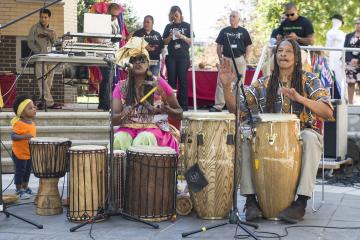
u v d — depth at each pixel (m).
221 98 8.98
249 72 9.66
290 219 4.51
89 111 8.30
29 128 5.56
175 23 8.85
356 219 4.69
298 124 4.51
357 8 21.08
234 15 8.75
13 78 9.90
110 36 7.76
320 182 6.64
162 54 9.78
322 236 4.16
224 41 8.73
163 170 4.58
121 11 9.23
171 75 8.84
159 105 5.17
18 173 5.63
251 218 4.60
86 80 9.85
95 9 9.09
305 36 7.92
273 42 7.76
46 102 8.73
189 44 8.83
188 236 4.17
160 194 4.59
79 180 4.58
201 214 4.71
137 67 5.04
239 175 4.67
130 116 5.16
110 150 4.53
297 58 4.78
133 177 4.59
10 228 4.42
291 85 4.81
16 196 5.43
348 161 7.23
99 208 4.64
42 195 4.89
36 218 4.77
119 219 4.70
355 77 8.98
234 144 4.51
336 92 8.43
